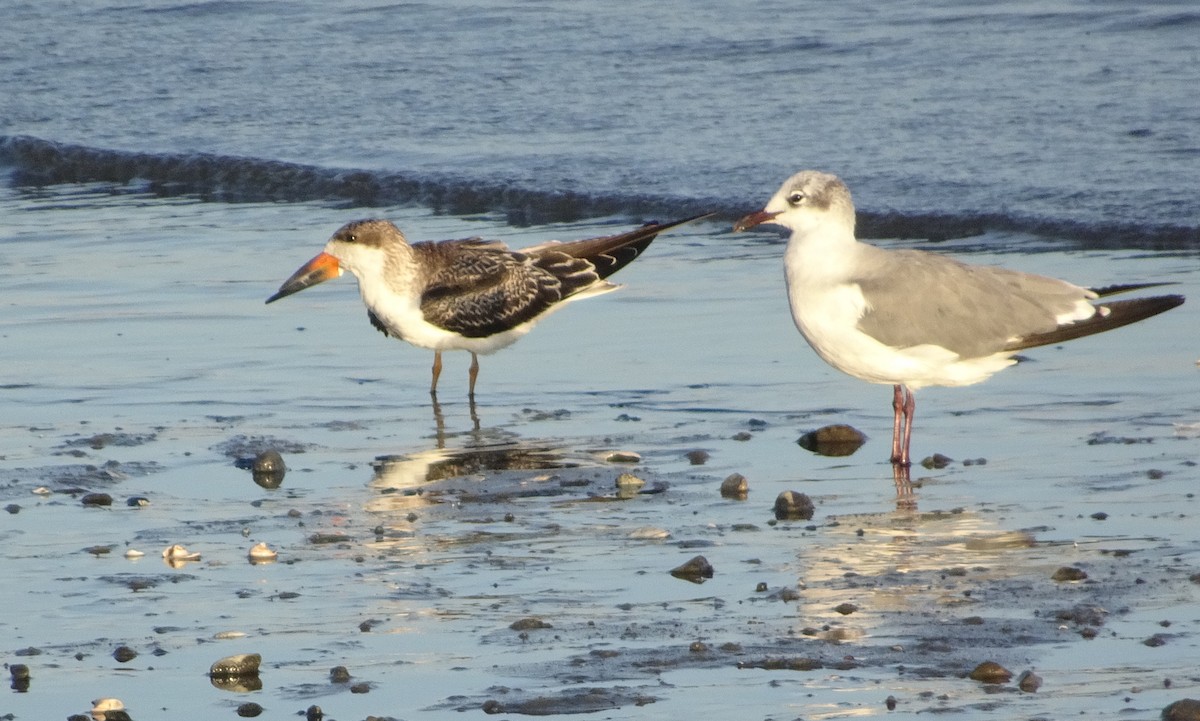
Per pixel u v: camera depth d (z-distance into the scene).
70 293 18.56
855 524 11.34
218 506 12.07
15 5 34.53
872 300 12.87
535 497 12.20
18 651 9.34
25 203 23.73
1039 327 12.85
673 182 22.06
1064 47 26.62
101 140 26.23
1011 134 22.58
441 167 23.61
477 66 28.34
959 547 10.75
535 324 16.12
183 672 8.99
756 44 28.09
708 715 8.26
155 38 31.89
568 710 8.37
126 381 15.48
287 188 23.89
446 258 15.91
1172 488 11.78
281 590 10.24
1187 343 15.59
